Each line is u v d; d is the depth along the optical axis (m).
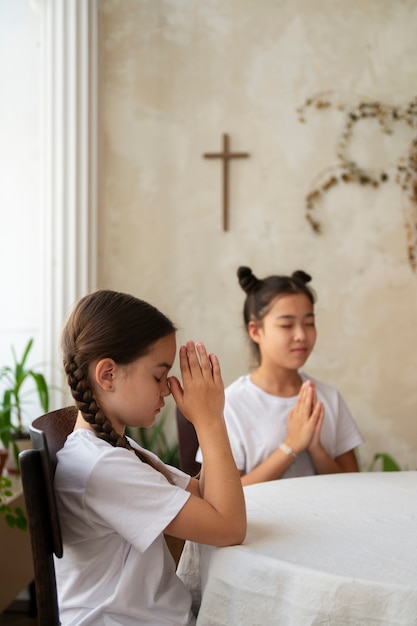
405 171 3.76
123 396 1.35
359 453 3.78
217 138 3.82
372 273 3.78
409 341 3.77
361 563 1.23
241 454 2.29
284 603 1.22
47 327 3.46
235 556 1.29
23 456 1.21
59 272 3.46
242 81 3.82
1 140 3.67
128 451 1.33
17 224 3.66
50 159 3.48
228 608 1.29
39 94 3.65
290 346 2.30
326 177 3.79
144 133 3.84
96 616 1.29
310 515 1.52
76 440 1.34
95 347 1.34
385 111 3.76
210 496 1.35
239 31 3.82
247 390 2.36
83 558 1.33
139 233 3.84
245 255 3.82
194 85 3.83
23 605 3.22
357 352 3.79
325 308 3.80
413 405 3.77
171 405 3.81
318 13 3.79
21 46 3.67
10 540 2.75
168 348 1.39
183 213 3.84
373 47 3.77
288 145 3.80
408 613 1.11
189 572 1.51
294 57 3.79
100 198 3.64
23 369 3.31
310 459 2.27
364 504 1.61
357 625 1.14
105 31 3.84
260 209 3.81
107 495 1.29
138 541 1.28
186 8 3.83
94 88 3.53
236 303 3.81
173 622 1.33
